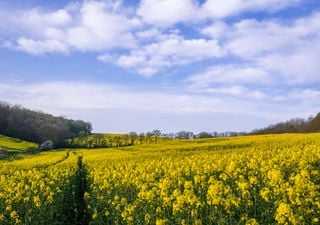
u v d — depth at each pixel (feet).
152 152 162.20
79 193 96.27
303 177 53.83
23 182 86.38
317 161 83.05
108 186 75.82
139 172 91.04
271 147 137.08
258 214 48.06
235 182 62.39
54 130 469.98
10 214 61.16
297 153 89.76
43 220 62.90
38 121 481.87
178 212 48.42
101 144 332.39
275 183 53.31
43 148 307.17
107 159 143.74
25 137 447.01
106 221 64.18
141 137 358.02
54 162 150.51
